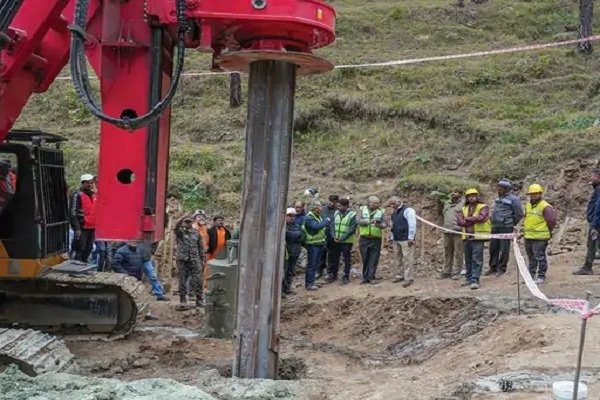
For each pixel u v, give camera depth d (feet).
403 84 83.87
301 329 40.34
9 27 22.20
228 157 74.79
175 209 64.85
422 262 54.65
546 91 79.15
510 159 64.64
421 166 69.21
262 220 23.48
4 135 25.09
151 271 46.83
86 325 33.76
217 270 35.35
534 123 70.64
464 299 37.45
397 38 98.48
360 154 73.41
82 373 27.37
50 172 32.14
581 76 80.59
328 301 42.83
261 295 23.61
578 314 31.19
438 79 83.56
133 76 21.07
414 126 75.15
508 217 45.52
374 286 47.06
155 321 39.78
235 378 23.71
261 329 23.66
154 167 21.02
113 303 33.88
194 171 72.38
